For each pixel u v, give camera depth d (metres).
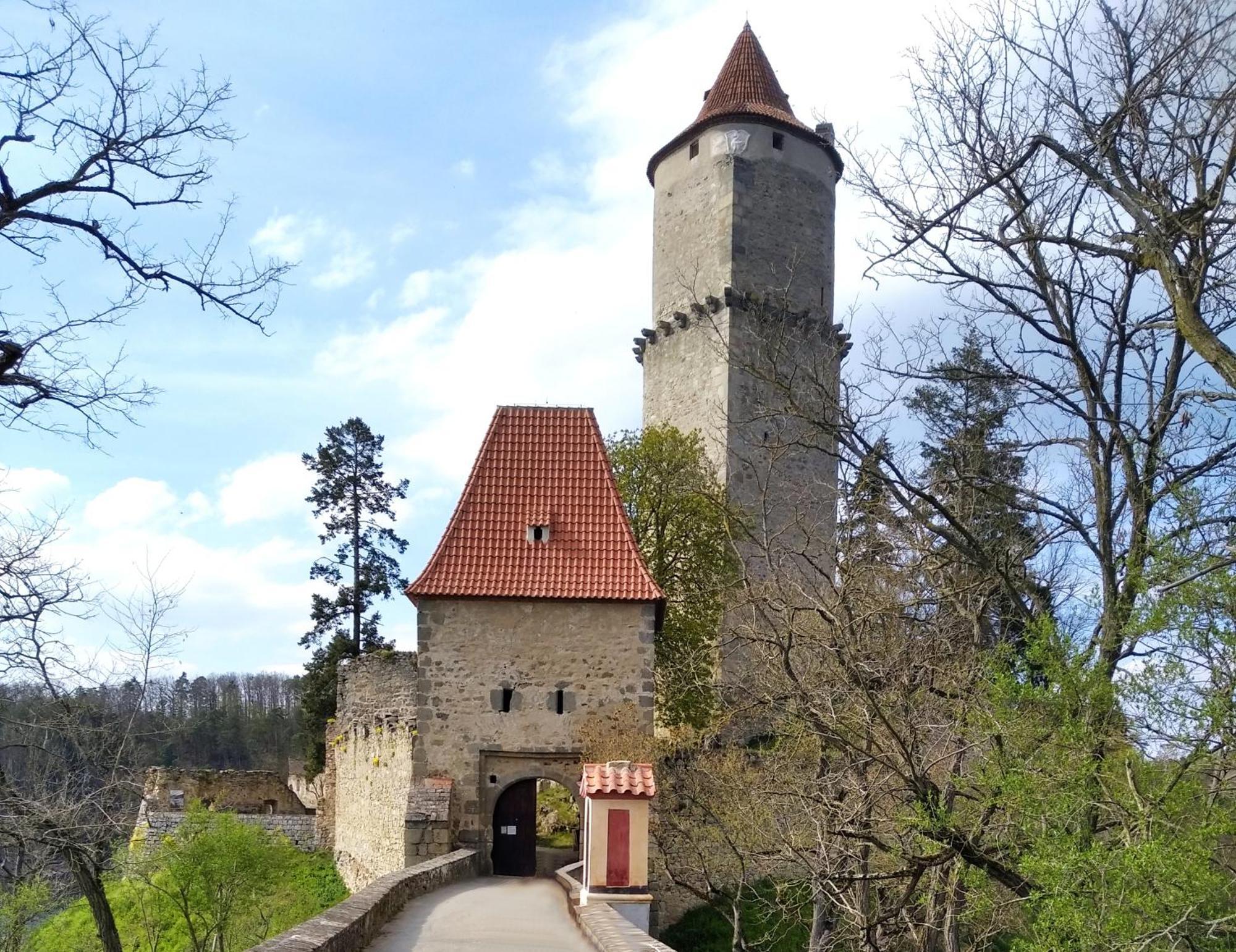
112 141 9.66
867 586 15.03
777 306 32.75
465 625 21.92
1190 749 8.83
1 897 18.03
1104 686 9.27
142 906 26.25
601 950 11.19
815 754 17.19
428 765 21.48
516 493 23.56
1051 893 8.70
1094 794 9.26
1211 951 8.07
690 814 20.98
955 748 11.86
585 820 15.66
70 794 14.17
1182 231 9.69
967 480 12.80
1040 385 12.09
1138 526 10.95
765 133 34.88
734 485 31.67
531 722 21.66
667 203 36.69
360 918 11.37
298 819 35.81
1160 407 11.30
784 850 15.04
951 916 12.30
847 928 14.38
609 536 23.06
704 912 22.52
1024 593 13.05
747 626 15.41
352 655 41.59
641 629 22.05
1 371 9.22
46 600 11.72
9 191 9.13
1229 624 8.76
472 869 20.81
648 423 36.69
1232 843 9.19
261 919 27.47
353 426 44.22
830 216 36.19
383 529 43.91
